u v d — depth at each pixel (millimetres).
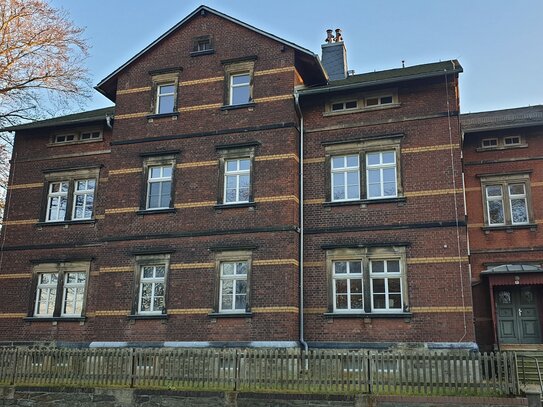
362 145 17969
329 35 24672
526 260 19531
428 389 12438
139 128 19859
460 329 15750
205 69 19672
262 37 19266
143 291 18297
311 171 18312
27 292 20672
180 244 18156
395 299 16625
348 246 17188
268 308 16734
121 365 14555
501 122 20969
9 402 14727
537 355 17297
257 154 18172
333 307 17016
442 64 20484
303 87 19062
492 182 20625
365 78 20734
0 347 19797
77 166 21438
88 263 20219
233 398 13141
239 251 17484
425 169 17203
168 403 13555
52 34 21125
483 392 12141
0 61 20219
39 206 21609
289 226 17219
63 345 19438
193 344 17031
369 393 12555
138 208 18984
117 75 20812
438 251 16469
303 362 13305
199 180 18578
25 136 22719
